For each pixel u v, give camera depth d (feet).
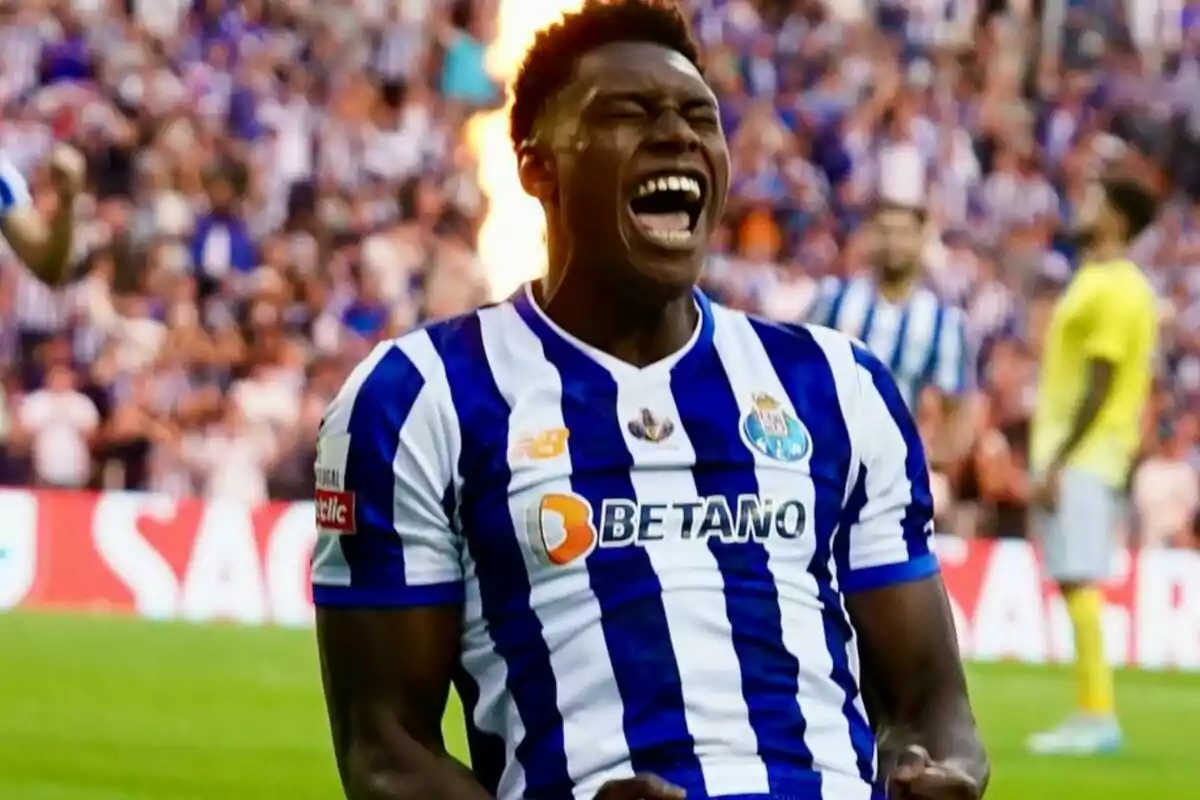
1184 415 102.12
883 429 19.98
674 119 18.99
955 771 18.21
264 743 51.49
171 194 95.14
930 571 20.11
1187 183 125.49
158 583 75.41
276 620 76.02
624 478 18.80
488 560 18.84
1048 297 108.78
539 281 20.21
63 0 103.60
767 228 106.52
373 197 102.27
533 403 19.08
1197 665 79.25
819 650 18.94
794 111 115.75
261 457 86.38
